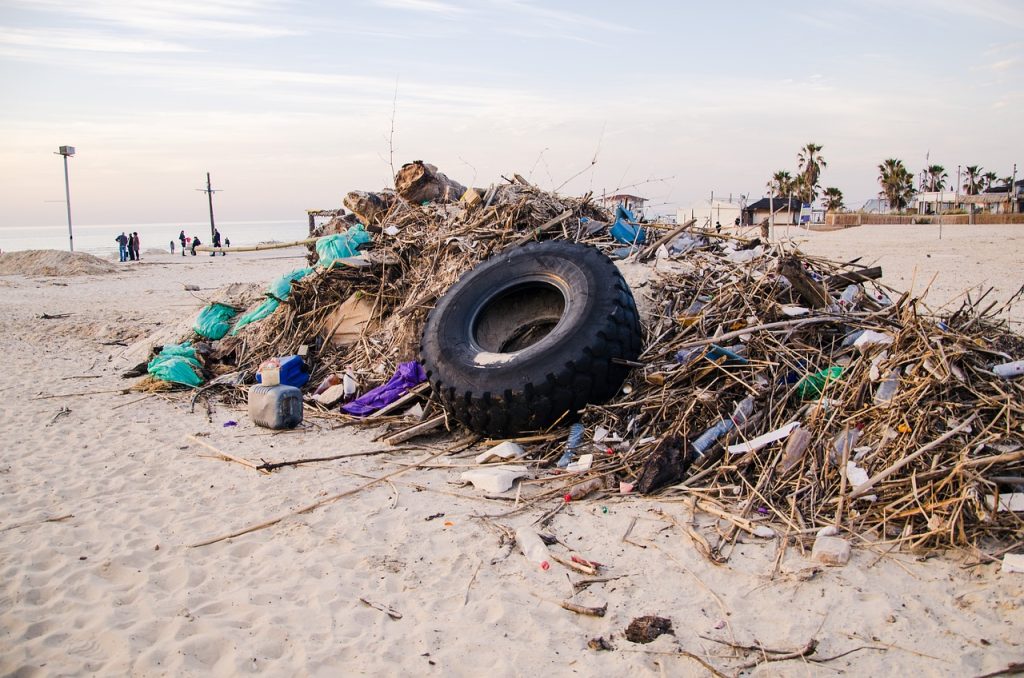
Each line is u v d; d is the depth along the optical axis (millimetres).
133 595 4023
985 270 18734
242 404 8188
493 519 4836
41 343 12758
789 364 5730
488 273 7109
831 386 5414
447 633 3604
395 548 4488
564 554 4316
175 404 8305
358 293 8742
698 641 3461
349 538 4652
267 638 3568
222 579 4188
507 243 8219
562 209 8711
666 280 7297
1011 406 4707
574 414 5953
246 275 28484
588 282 6387
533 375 5793
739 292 6699
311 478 5719
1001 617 3527
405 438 6469
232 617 3775
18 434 7109
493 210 8680
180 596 3986
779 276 6777
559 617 3715
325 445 6562
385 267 8805
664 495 5023
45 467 6152
